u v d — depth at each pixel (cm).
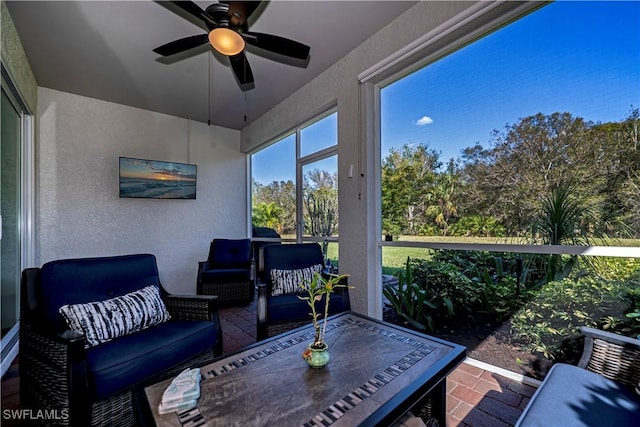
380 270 281
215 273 374
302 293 261
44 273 176
